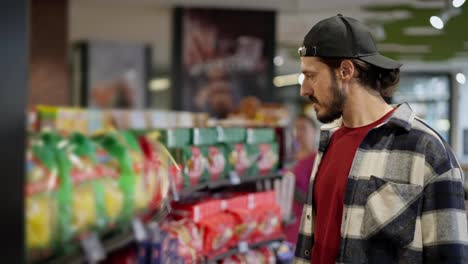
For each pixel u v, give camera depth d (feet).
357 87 6.50
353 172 6.39
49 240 3.27
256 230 10.34
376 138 6.39
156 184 4.25
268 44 24.22
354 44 6.39
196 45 23.82
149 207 4.14
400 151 6.15
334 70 6.48
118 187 3.76
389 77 6.55
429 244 5.83
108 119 5.12
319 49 6.46
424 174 5.94
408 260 5.90
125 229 3.81
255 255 10.26
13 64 3.01
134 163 3.96
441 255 5.72
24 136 3.05
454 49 32.30
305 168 12.75
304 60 6.68
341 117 7.27
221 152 9.88
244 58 24.12
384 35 28.91
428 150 5.97
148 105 33.68
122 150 3.92
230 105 24.02
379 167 6.22
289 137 13.55
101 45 33.47
